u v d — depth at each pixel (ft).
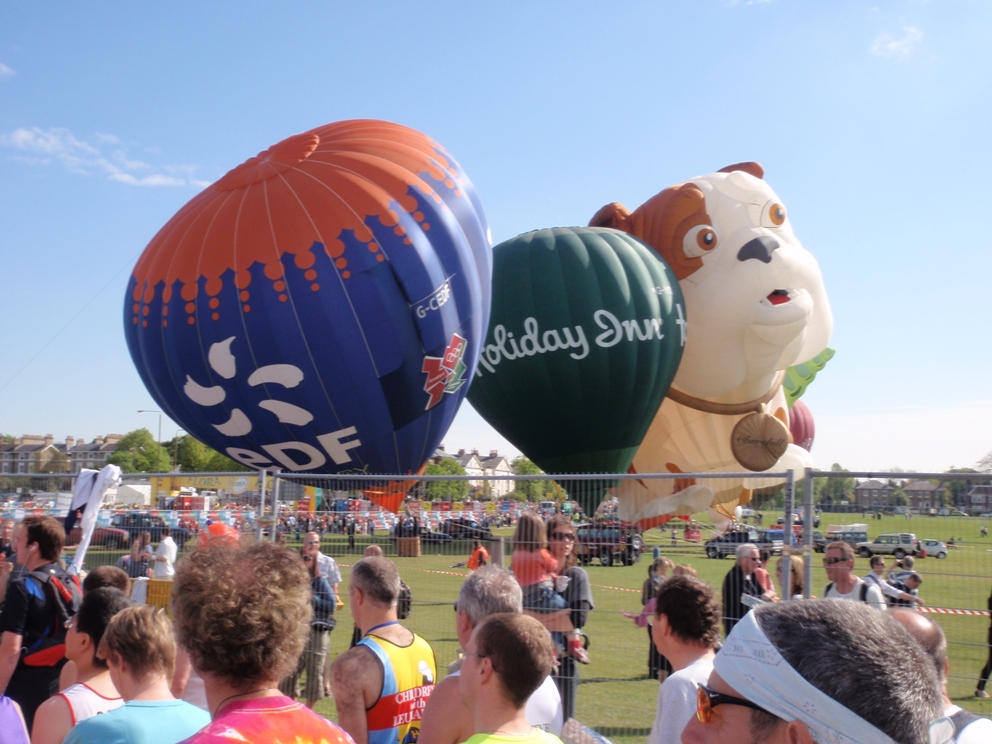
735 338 79.05
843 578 18.92
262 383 48.60
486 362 72.74
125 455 304.91
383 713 12.62
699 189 80.18
